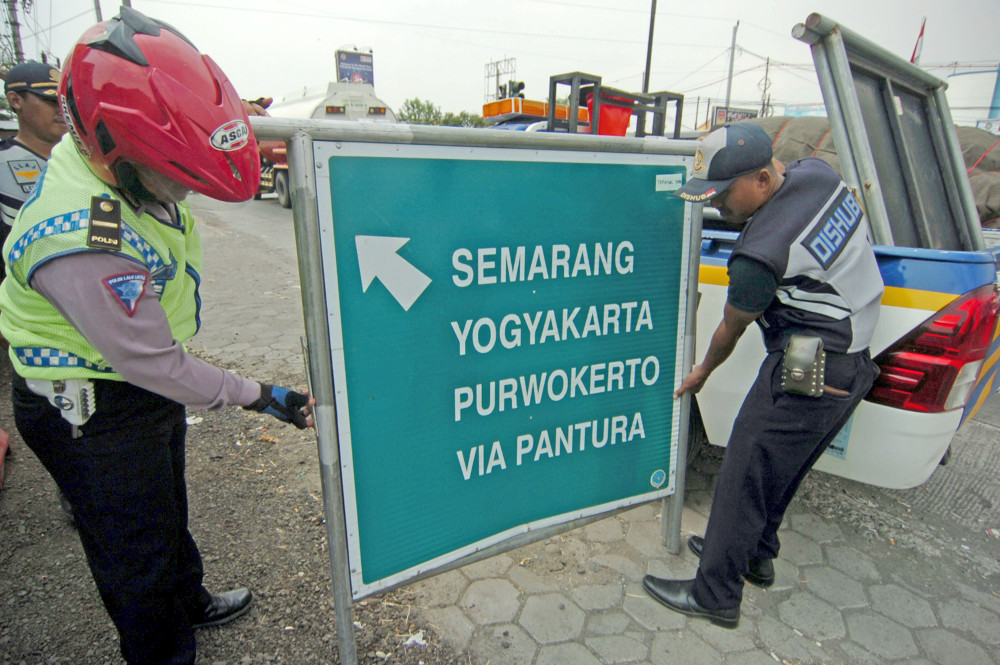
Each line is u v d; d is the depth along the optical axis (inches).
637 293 82.4
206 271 323.3
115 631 79.3
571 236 75.0
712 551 81.4
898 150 110.1
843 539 105.5
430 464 71.1
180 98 44.2
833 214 70.3
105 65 43.1
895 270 82.0
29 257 47.5
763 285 69.1
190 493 111.4
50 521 101.9
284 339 207.5
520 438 77.7
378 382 65.2
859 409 86.4
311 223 57.2
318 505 108.7
